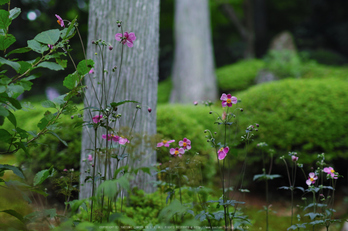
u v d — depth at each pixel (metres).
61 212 2.90
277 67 8.70
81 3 10.63
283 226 3.18
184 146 2.18
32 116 5.33
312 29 14.68
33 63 1.63
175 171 2.26
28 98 9.55
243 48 16.12
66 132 3.66
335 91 4.39
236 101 1.95
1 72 1.56
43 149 3.67
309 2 16.62
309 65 8.64
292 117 4.26
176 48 9.89
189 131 3.92
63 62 1.70
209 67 9.68
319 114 4.18
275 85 4.74
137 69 2.95
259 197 4.22
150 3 3.07
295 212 3.53
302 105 4.29
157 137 1.86
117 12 2.92
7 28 1.58
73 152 3.63
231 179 4.57
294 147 4.17
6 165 1.57
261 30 15.63
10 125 5.30
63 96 1.76
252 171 4.46
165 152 3.63
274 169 4.31
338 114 4.16
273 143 4.21
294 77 8.34
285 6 16.95
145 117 2.97
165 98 10.25
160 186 3.05
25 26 9.49
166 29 15.69
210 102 2.02
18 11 1.64
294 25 17.30
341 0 14.07
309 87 4.52
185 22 9.69
